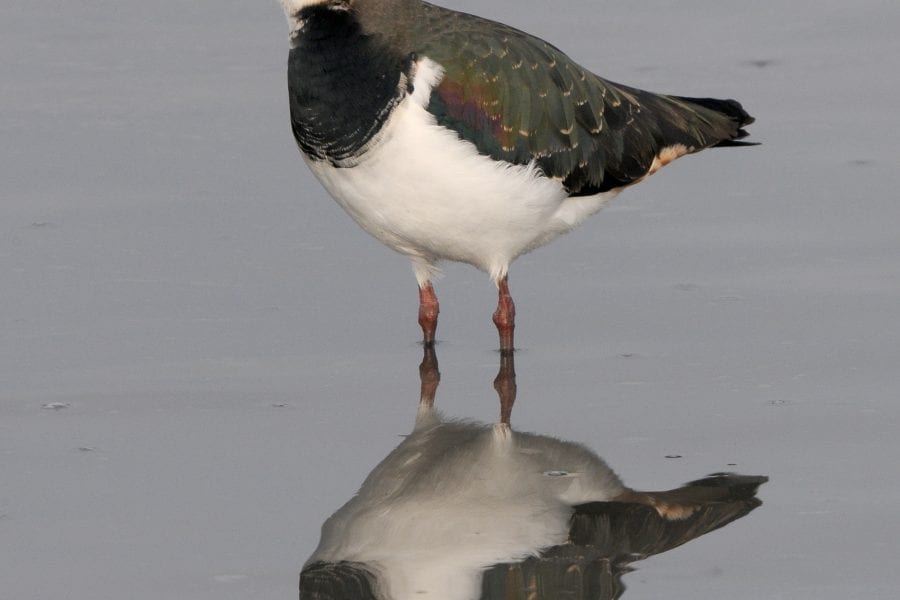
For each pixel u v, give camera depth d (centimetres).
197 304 1542
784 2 2191
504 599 1069
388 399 1371
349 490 1211
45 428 1309
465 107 1377
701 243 1648
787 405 1331
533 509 1182
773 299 1531
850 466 1228
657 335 1477
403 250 1458
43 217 1697
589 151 1465
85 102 1948
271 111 1928
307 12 1382
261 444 1286
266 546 1131
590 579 1085
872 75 1984
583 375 1407
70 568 1101
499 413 1341
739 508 1173
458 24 1427
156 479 1226
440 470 1243
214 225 1695
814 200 1719
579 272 1609
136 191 1756
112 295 1552
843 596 1058
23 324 1493
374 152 1370
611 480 1221
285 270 1614
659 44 2072
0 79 1998
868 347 1430
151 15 2183
